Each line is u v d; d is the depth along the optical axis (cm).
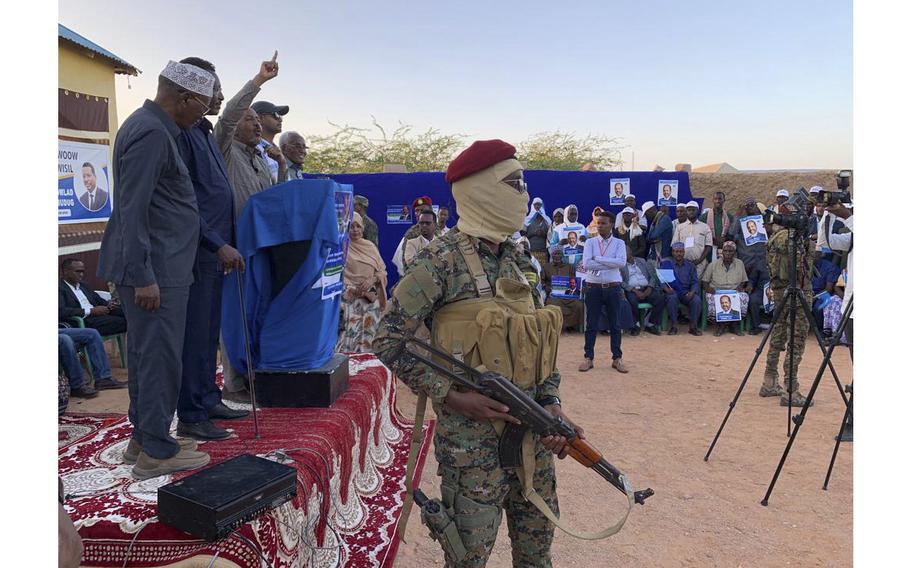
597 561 351
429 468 472
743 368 823
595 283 798
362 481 406
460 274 230
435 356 235
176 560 224
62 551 141
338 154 2070
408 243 845
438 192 1184
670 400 675
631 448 529
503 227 233
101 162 869
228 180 344
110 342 809
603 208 1191
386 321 229
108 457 307
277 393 386
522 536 248
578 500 430
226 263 309
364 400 421
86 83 838
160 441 273
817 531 384
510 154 234
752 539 375
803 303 451
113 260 260
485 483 227
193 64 319
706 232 1089
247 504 230
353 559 334
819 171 1259
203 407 329
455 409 223
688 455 512
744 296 1051
